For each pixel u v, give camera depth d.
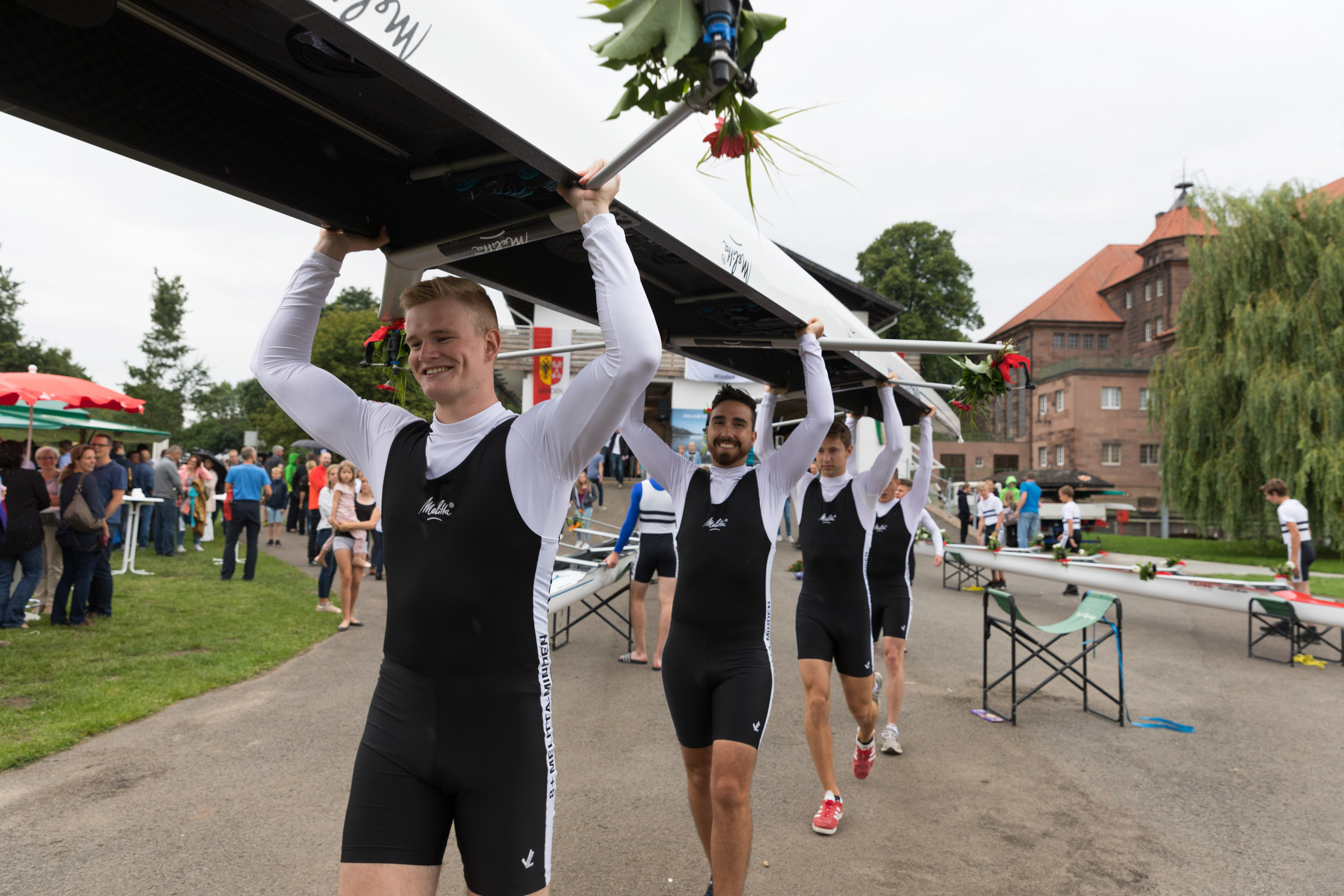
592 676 6.34
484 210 2.06
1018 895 3.03
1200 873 3.25
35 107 1.33
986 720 5.44
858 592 3.95
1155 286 58.91
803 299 2.79
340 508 7.89
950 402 2.82
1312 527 19.70
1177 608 10.98
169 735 4.67
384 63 1.13
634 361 1.55
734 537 2.91
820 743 3.62
